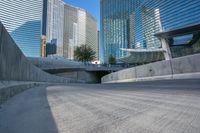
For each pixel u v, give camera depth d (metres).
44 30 130.88
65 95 7.91
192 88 7.60
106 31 159.00
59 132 2.69
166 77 15.79
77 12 182.88
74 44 172.38
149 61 97.25
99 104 4.91
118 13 144.50
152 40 91.94
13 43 8.80
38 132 2.76
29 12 106.94
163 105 4.25
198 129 2.49
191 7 64.56
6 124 3.29
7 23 97.00
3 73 7.00
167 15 78.06
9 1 98.81
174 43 64.56
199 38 56.31
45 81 29.47
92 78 82.75
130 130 2.60
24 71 12.93
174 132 2.43
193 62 13.02
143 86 11.14
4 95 6.49
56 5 149.50
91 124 3.01
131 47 121.19
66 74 77.75
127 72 24.41
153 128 2.63
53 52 123.75
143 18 104.19
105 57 156.75
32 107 5.00
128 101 5.16
